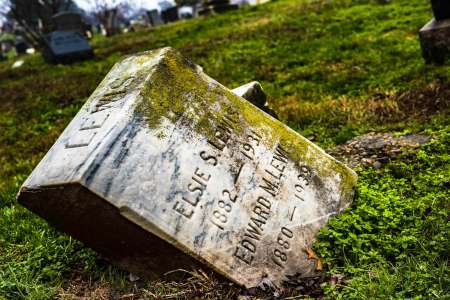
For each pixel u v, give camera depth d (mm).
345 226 1601
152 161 1389
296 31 6246
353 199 1782
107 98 1524
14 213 2223
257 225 1503
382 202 1734
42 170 1384
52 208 1358
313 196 1671
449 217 1590
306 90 3834
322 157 1797
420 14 5547
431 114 2637
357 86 3557
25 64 9195
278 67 4734
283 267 1492
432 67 3389
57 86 5914
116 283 1545
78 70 7098
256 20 8047
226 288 1404
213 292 1387
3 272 1638
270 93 3961
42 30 11914
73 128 1486
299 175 1685
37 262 1717
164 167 1403
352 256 1509
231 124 1614
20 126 4484
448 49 3428
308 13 7344
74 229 1406
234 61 5387
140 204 1331
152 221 1333
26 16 11969
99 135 1380
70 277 1671
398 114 2775
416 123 2523
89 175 1292
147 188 1355
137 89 1479
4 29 15992
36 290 1524
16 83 6961
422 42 3523
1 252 1885
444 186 1833
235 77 4727
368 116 2818
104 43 10156
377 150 2352
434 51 3490
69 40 8109
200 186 1443
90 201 1307
